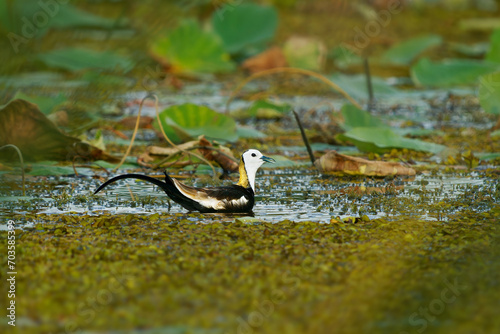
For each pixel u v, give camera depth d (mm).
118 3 29828
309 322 6539
